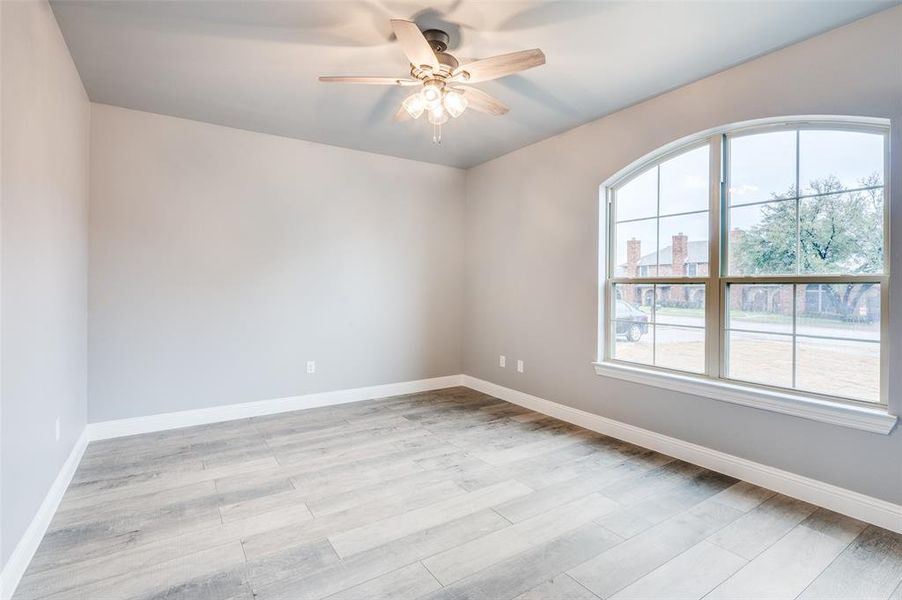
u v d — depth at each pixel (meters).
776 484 2.60
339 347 4.48
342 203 4.45
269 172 4.06
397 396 4.80
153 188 3.58
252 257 4.01
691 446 3.03
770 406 2.62
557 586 1.80
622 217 3.60
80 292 3.08
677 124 3.09
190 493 2.55
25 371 1.90
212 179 3.81
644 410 3.32
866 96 2.27
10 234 1.74
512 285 4.55
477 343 5.07
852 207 2.41
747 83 2.72
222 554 1.99
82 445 3.11
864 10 2.20
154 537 2.11
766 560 1.97
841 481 2.36
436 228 5.07
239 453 3.15
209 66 2.80
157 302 3.61
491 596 1.74
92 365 3.36
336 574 1.86
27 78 1.93
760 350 2.77
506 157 4.62
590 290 3.73
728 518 2.31
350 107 3.42
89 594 1.73
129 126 3.48
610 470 2.90
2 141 1.65
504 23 2.33
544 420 3.98
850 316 2.41
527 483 2.71
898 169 2.19
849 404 2.37
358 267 4.57
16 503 1.79
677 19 2.28
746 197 2.85
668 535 2.16
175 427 3.69
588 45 2.54
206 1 2.15
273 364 4.13
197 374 3.79
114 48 2.59
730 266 2.93
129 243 3.49
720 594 1.76
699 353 3.07
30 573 1.84
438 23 2.33
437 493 2.57
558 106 3.39
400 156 4.73
